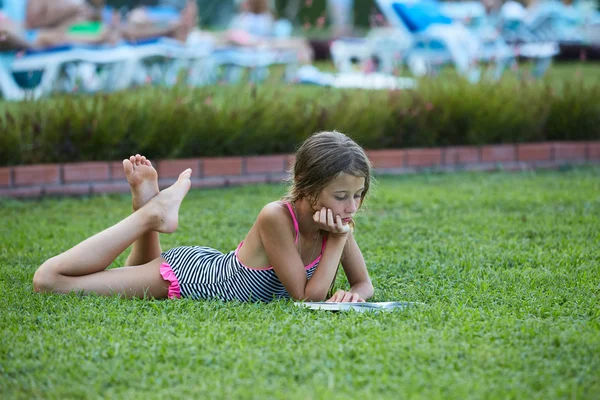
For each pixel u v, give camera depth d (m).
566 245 6.32
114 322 4.14
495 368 3.51
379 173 10.24
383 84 15.08
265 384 3.31
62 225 7.23
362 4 36.16
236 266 4.79
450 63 19.34
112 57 14.45
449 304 4.66
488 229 6.95
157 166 9.20
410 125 10.70
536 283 5.16
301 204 4.70
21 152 8.82
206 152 9.66
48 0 15.12
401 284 5.26
